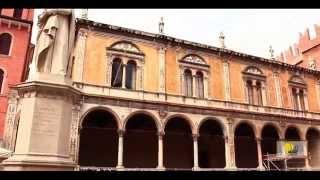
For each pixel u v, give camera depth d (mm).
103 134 29719
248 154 36281
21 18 35500
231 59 35281
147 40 30812
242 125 33938
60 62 8398
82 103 25609
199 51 33469
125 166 29719
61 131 7719
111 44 28953
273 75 37906
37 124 7516
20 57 33750
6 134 26234
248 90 35812
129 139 30594
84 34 27875
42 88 7715
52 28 8469
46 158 7273
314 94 40750
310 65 44938
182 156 32656
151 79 29891
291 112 37125
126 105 27312
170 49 31828
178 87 31031
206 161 33719
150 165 30875
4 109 31031
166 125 31688
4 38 34031
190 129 30781
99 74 27578
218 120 31547
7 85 32094
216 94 32969
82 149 28531
